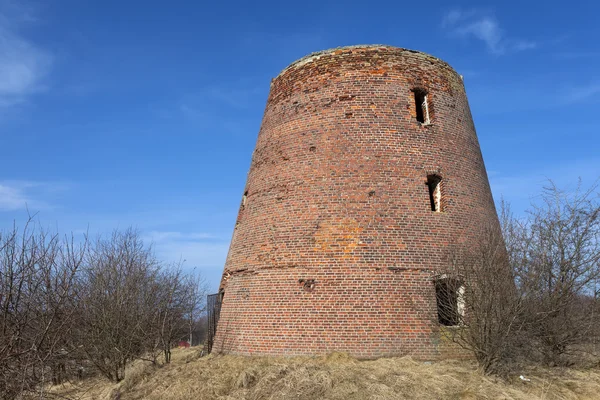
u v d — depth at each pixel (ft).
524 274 46.80
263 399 36.86
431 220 50.70
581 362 50.83
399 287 47.47
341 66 57.11
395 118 54.49
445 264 49.03
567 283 49.34
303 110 57.16
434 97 57.31
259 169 59.21
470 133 59.98
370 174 51.83
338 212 50.62
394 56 57.36
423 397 35.42
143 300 75.05
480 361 43.27
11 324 33.17
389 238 49.16
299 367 41.24
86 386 57.41
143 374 52.85
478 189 56.13
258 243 53.72
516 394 38.14
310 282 48.65
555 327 48.70
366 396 35.24
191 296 109.19
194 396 39.55
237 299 53.26
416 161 53.06
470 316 44.68
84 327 56.18
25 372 32.17
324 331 46.60
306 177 53.31
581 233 51.13
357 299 47.11
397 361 43.19
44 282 36.63
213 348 55.57
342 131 54.08
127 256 77.51
